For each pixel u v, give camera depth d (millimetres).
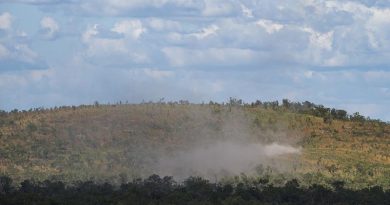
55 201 187375
